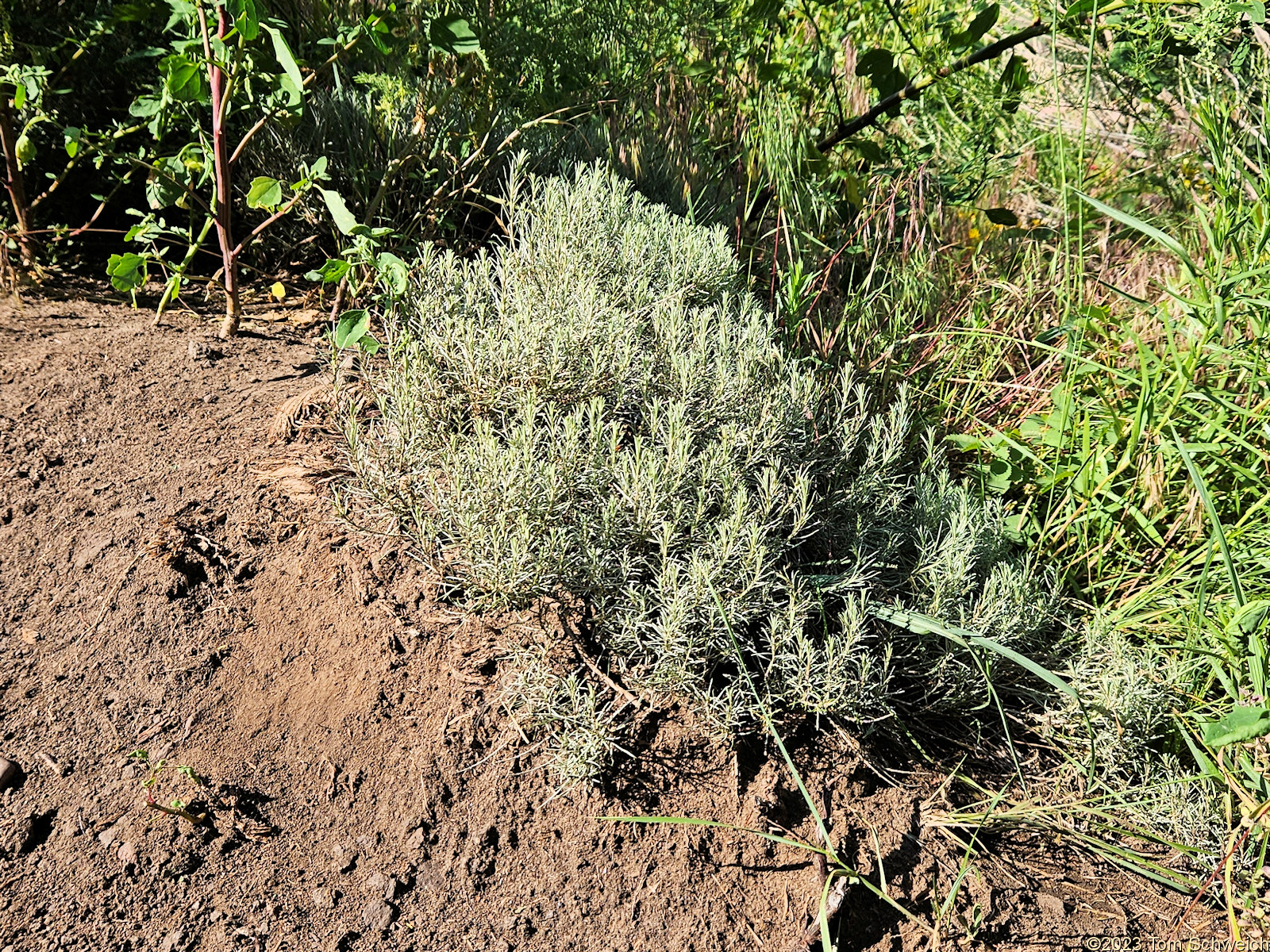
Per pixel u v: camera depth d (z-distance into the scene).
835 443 2.85
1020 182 4.80
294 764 2.09
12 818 1.91
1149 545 3.06
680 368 2.66
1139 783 2.58
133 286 3.00
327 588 2.38
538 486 2.36
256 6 2.66
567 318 2.73
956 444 3.23
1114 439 2.94
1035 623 2.64
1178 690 2.65
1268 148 3.38
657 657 2.35
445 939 1.92
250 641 2.27
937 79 3.89
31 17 3.43
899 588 2.70
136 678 2.16
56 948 1.76
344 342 2.66
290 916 1.89
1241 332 3.06
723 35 4.32
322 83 3.89
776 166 3.98
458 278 2.95
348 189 3.61
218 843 1.95
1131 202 4.43
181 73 2.69
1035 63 4.73
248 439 2.71
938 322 3.66
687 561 2.39
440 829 2.06
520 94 3.82
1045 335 3.38
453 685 2.26
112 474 2.55
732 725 2.29
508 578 2.26
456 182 3.65
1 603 2.23
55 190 3.36
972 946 2.15
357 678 2.24
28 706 2.07
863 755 2.39
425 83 3.69
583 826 2.12
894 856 2.25
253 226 3.58
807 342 3.43
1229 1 3.12
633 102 4.38
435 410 2.61
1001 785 2.49
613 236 3.26
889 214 3.87
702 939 2.02
